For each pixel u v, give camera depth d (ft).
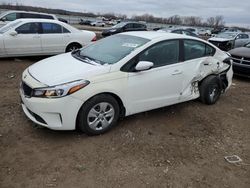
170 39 16.16
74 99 12.46
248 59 27.71
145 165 11.87
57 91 12.17
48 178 10.59
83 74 12.88
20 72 25.79
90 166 11.48
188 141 14.26
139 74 14.35
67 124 12.73
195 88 18.16
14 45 29.63
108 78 13.33
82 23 172.45
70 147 12.69
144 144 13.47
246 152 13.89
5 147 12.34
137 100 14.69
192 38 17.53
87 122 13.21
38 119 12.85
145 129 14.93
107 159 12.03
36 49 31.14
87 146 12.85
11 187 10.00
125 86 13.89
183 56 16.75
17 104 16.90
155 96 15.44
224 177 11.69
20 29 30.01
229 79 20.54
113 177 10.94
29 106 12.69
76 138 13.44
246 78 30.42
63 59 15.29
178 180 11.14
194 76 17.29
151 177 11.14
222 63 19.43
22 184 10.18
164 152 12.98
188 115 17.33
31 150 12.27
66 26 33.27
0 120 14.67
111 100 13.64
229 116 18.17
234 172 12.11
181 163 12.30
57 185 10.26
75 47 34.09
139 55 14.52
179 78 16.34
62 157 11.93
